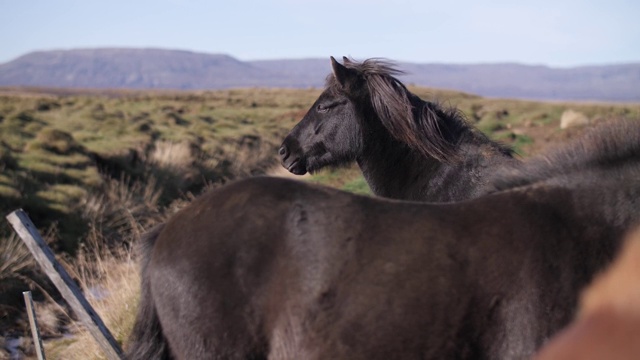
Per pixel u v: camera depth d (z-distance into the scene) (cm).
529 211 282
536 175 302
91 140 1947
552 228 276
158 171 1733
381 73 527
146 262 320
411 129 506
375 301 267
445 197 506
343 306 269
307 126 562
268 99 6278
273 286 279
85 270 1018
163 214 1452
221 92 8881
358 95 537
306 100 6069
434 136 504
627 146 288
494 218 281
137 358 302
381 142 536
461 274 268
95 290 853
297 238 280
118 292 734
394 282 267
